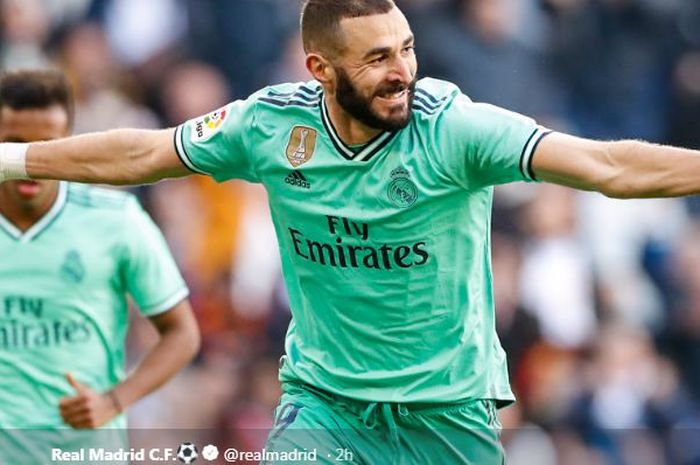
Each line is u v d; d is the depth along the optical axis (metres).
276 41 49.19
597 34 54.00
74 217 25.50
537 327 42.94
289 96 20.31
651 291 46.78
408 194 19.77
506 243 44.00
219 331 41.28
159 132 20.80
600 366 43.78
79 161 20.84
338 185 20.03
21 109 24.83
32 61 47.06
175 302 26.19
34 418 25.16
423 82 20.28
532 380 41.97
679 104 54.88
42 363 25.23
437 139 19.61
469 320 20.72
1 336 25.19
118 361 26.16
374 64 19.27
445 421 21.16
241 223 42.84
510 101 50.56
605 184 18.56
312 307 20.98
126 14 48.34
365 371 20.89
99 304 25.62
